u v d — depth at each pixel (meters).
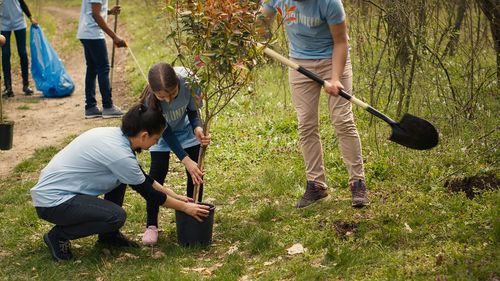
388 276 4.11
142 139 4.64
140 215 5.72
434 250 4.40
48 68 10.98
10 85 11.05
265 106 8.62
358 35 7.22
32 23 11.02
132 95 10.83
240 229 5.23
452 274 4.00
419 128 4.87
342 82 5.22
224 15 4.44
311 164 5.51
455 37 6.88
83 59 15.14
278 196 5.93
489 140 6.05
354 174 5.32
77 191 4.75
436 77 6.69
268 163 6.73
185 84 4.80
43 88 10.98
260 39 4.70
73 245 5.14
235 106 8.70
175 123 4.95
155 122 4.59
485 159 5.81
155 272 4.54
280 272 4.42
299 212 5.44
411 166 5.95
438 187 5.39
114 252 4.98
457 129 6.28
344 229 4.96
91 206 4.70
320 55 5.21
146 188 4.66
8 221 5.75
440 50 7.74
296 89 5.35
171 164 7.15
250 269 4.59
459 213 4.90
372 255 4.44
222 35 4.51
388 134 6.70
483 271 3.98
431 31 7.18
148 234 5.09
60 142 8.46
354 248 4.61
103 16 8.82
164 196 4.71
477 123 6.30
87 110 9.53
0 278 4.68
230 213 5.66
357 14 7.22
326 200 5.55
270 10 5.32
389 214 5.04
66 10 24.58
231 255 4.75
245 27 4.54
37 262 4.88
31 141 8.59
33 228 5.57
